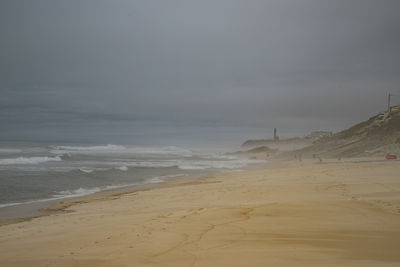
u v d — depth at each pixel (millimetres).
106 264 5578
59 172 26547
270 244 6238
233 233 7219
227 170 34625
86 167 32719
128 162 42188
